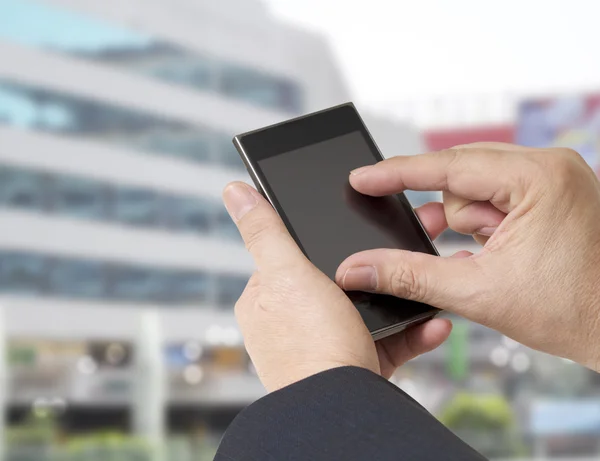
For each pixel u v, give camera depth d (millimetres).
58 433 17406
